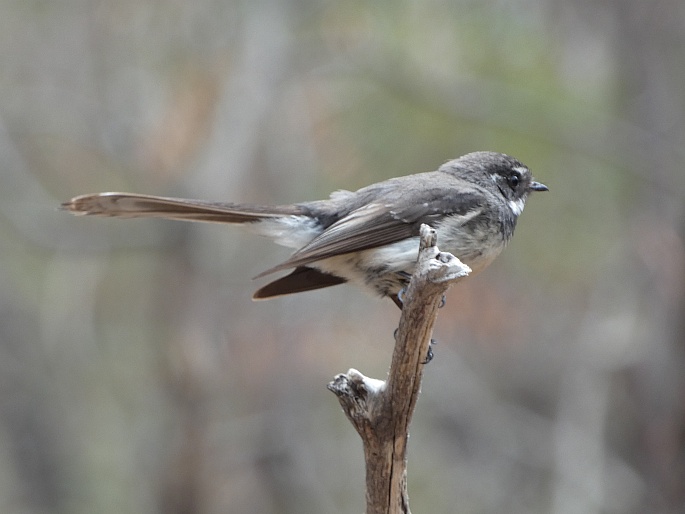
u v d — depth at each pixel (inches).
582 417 588.4
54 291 698.8
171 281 601.0
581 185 632.4
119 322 715.4
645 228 572.1
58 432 773.3
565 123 591.2
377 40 609.9
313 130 620.4
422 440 682.8
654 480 554.3
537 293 629.9
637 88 609.0
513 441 652.7
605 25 617.9
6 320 744.3
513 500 668.1
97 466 745.6
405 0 609.6
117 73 653.3
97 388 743.1
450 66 608.4
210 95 610.5
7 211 616.1
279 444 652.7
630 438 568.4
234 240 612.4
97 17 661.3
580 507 571.2
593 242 624.7
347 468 690.2
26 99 655.8
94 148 647.1
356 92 625.0
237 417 621.9
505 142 602.9
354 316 603.2
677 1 601.3
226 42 630.5
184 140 605.3
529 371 653.9
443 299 276.7
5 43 681.0
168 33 652.1
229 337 609.3
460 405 657.0
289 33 621.0
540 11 617.6
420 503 669.3
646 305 569.6
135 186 625.9
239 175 600.1
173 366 597.0
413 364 259.3
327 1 619.5
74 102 654.5
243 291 609.3
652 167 581.9
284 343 609.0
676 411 550.0
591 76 628.4
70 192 657.6
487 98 590.2
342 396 266.5
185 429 595.8
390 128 605.0
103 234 608.1
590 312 614.5
